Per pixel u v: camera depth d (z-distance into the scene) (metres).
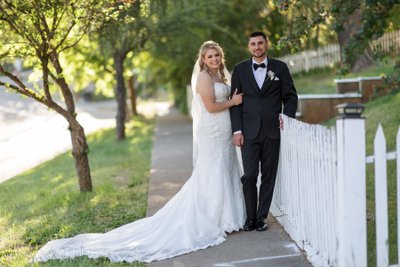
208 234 5.50
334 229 4.06
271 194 5.67
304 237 4.93
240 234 5.65
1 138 19.70
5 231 6.77
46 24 6.83
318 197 4.46
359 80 11.56
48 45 7.09
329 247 4.22
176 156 11.83
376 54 8.65
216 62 5.65
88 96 53.22
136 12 10.77
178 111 31.55
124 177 9.87
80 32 7.94
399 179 3.95
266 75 5.48
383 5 7.60
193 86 5.82
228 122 5.71
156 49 16.56
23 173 12.34
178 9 14.65
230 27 18.62
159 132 17.98
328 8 8.01
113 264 4.89
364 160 3.78
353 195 3.79
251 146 5.52
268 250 5.10
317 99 11.63
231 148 5.81
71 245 5.48
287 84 5.54
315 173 4.51
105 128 22.75
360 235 3.81
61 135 19.78
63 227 6.44
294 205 5.29
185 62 21.34
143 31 13.79
